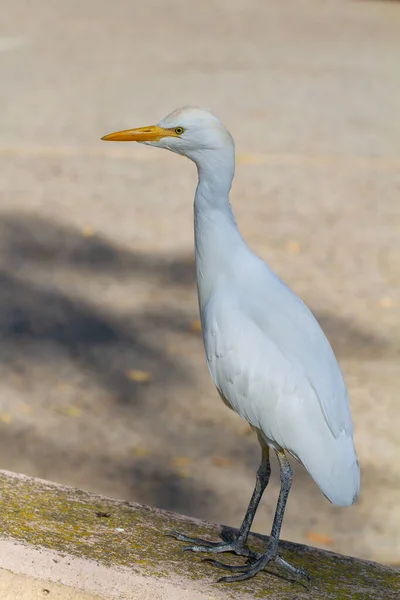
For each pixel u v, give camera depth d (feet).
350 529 24.71
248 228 49.37
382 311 39.60
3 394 31.12
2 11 120.98
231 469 27.45
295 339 15.38
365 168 60.75
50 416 29.86
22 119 68.18
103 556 14.92
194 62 92.68
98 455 27.71
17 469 26.53
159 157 62.34
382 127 70.59
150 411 30.71
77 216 50.21
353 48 104.32
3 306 38.78
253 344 15.48
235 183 56.65
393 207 54.08
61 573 14.47
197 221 16.94
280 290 16.02
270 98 77.92
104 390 31.99
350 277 43.37
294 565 15.71
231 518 24.86
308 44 106.22
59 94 76.28
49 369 33.30
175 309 39.50
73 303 39.52
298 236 48.57
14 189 53.67
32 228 48.06
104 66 88.84
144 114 70.18
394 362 34.65
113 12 126.31
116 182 56.34
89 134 65.16
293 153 62.95
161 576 14.62
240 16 128.47
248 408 15.61
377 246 47.73
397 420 30.17
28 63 88.69
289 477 15.30
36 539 15.14
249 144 64.34
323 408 14.98
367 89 82.99
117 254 45.47
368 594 14.99
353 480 14.94
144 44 102.27
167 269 43.96
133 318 38.34
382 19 129.39
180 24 118.52
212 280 16.67
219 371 15.97
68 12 123.85
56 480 26.08
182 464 27.50
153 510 16.88
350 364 34.27
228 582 14.75
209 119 16.58
